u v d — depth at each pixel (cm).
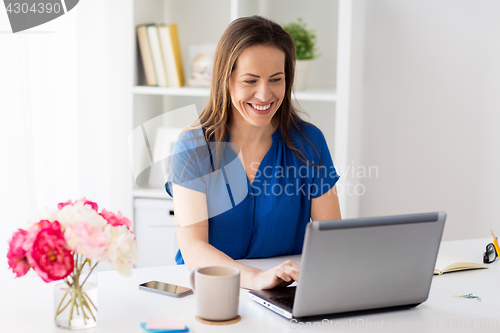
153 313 102
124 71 245
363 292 100
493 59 251
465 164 261
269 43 133
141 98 256
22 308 104
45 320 98
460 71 255
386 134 265
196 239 134
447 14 252
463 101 257
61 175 230
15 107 191
